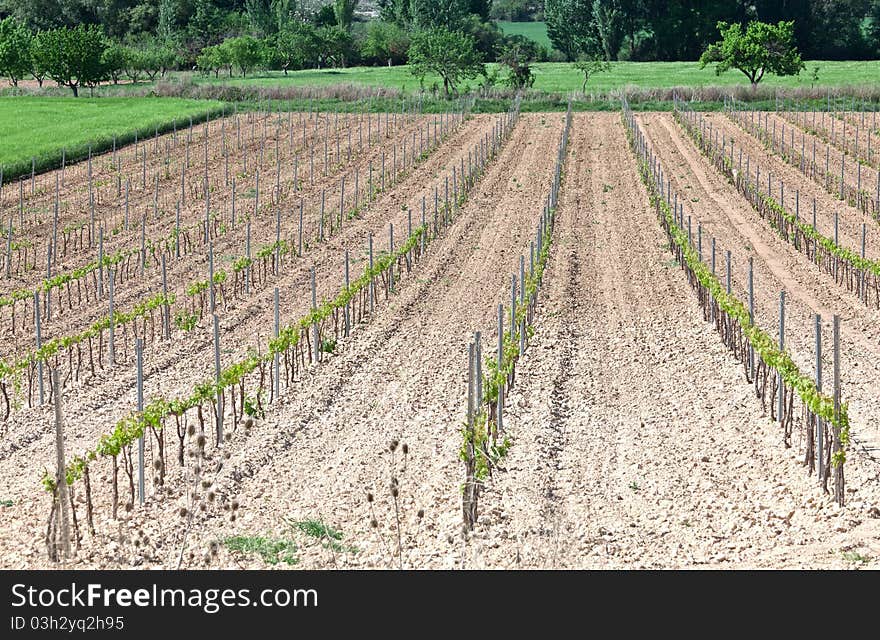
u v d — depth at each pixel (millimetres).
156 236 39500
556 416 19719
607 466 17109
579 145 60688
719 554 13656
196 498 14633
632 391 21422
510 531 14445
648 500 15648
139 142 61844
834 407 15352
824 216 42688
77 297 30750
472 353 15109
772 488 16016
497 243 38125
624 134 64125
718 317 25703
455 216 43250
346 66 129750
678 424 19234
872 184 48812
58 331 27062
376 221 42594
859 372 22297
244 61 110938
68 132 62031
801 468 16750
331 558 13703
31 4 131750
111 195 47156
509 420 19359
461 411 20000
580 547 13945
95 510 15617
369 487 16266
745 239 38719
